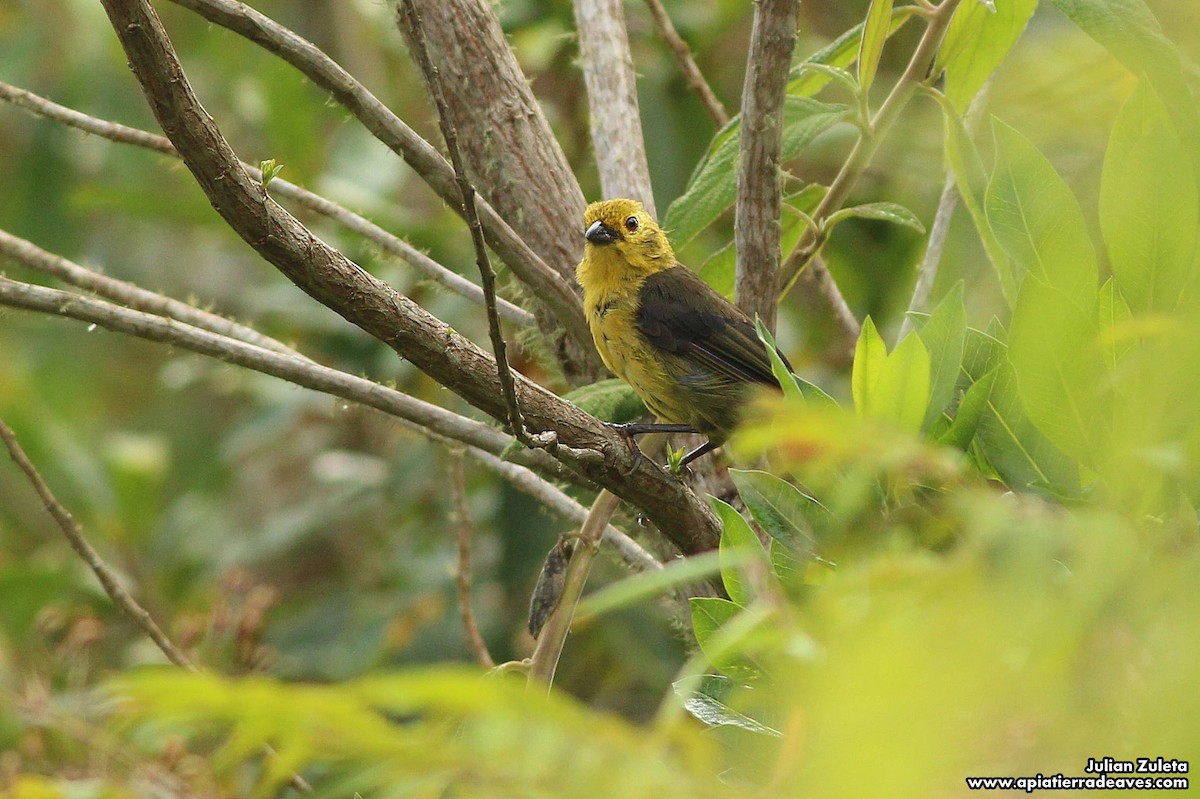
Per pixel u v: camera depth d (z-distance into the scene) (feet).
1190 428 12.01
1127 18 17.66
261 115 51.75
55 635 38.88
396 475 47.47
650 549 33.06
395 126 26.09
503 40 32.22
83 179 53.67
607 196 34.81
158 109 19.75
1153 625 10.23
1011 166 16.98
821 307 48.29
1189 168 14.93
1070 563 11.83
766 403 16.28
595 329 34.24
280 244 21.36
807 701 10.27
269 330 48.16
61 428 48.32
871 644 9.68
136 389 61.11
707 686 18.22
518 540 43.04
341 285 22.17
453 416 27.14
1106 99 17.76
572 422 25.13
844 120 27.99
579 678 43.73
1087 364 14.07
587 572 25.75
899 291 44.91
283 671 42.93
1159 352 11.50
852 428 10.38
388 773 10.43
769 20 25.62
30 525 48.32
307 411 51.90
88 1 52.90
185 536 46.52
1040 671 9.48
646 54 49.11
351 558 52.60
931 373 17.12
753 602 17.34
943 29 27.45
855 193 45.55
